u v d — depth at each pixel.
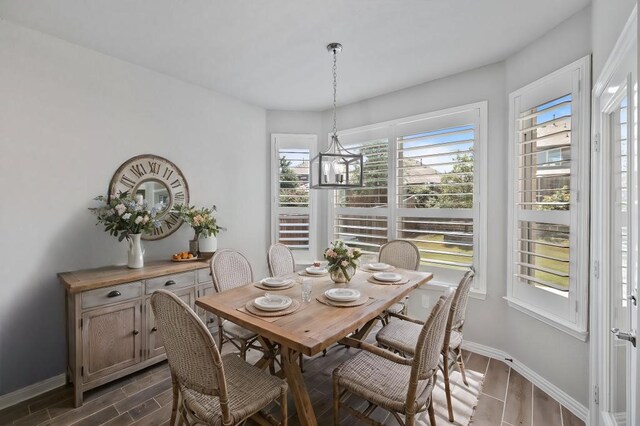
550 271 2.23
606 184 1.70
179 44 2.46
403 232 3.37
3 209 2.13
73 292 2.07
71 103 2.42
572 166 2.09
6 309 2.15
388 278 2.48
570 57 2.11
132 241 2.57
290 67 2.86
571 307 2.08
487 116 2.82
